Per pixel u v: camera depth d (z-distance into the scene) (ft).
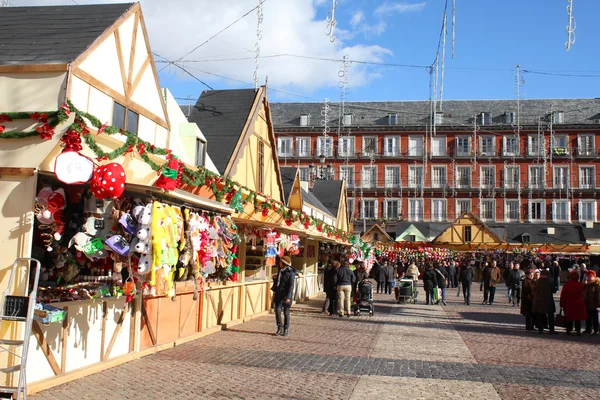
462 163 207.51
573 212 199.52
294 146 215.10
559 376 28.17
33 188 21.95
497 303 75.92
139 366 27.50
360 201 210.18
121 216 25.32
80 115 22.40
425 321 52.34
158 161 28.68
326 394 23.20
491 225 193.47
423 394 23.65
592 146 201.36
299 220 54.70
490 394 23.91
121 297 28.35
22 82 23.34
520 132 205.98
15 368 18.88
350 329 44.57
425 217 207.62
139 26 31.12
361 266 59.98
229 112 51.62
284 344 35.88
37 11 30.71
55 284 24.14
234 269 40.73
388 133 211.82
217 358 30.37
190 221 28.48
